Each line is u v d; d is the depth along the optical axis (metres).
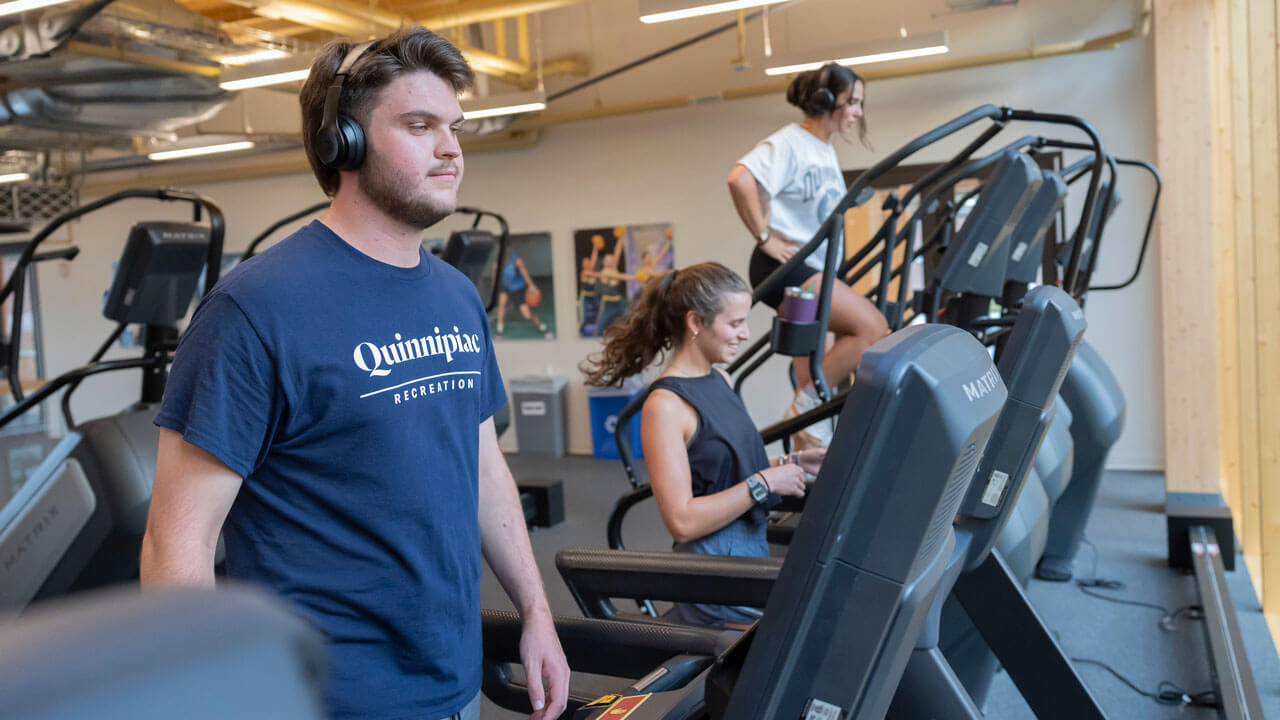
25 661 0.17
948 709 1.46
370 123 1.20
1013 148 2.65
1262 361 3.54
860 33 6.79
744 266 7.45
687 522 2.02
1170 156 4.98
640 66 7.50
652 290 2.23
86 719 0.17
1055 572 4.14
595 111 7.30
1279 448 3.50
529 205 8.06
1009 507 1.57
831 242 2.52
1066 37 6.34
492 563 1.52
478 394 1.35
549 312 8.09
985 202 2.52
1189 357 4.94
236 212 9.09
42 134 6.63
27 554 2.53
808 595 0.85
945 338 0.90
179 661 0.19
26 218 9.06
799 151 3.35
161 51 5.12
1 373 8.98
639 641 1.57
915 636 0.98
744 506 2.04
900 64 6.57
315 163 1.25
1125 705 2.90
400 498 1.21
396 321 1.23
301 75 4.94
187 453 1.12
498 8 5.77
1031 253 2.87
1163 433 6.47
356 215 1.24
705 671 1.27
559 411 8.05
